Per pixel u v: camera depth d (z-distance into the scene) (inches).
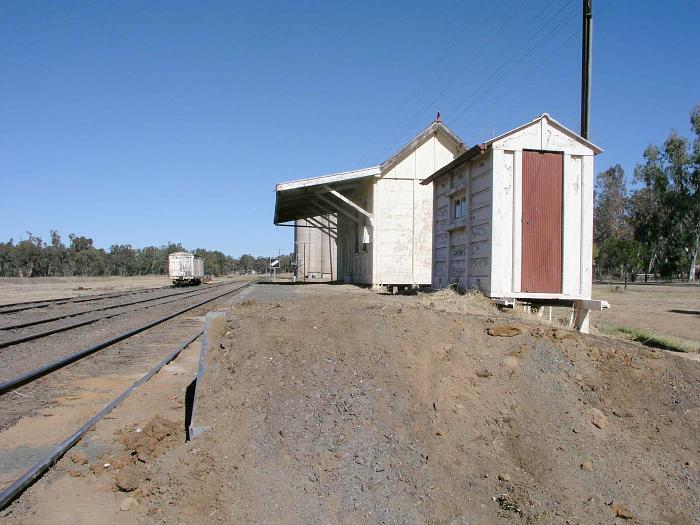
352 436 207.0
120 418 282.7
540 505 173.6
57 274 3895.2
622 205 3088.1
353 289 920.3
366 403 224.7
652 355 278.1
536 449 202.2
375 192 934.4
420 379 239.5
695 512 178.1
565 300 487.2
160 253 5334.6
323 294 721.0
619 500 179.6
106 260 4544.8
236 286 2119.8
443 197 617.3
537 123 473.1
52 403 317.1
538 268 470.0
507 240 468.1
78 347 515.5
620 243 2007.9
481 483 183.9
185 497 181.2
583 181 475.8
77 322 714.2
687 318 802.8
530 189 470.9
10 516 177.5
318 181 893.8
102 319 764.0
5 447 241.6
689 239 2844.5
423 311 348.8
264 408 226.7
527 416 222.4
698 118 2546.8
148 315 849.5
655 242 2901.1
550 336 285.0
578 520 168.7
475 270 511.2
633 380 252.8
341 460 195.5
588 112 619.5
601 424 220.2
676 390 247.6
